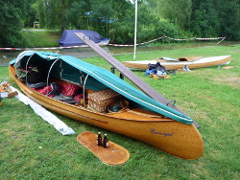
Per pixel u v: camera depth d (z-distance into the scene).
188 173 3.50
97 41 22.61
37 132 4.54
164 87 7.96
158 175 3.44
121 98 4.82
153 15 30.02
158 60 11.27
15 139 4.23
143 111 4.34
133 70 10.88
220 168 3.66
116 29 27.66
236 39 37.31
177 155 3.86
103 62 12.85
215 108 6.13
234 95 7.26
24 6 20.39
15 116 5.22
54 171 3.40
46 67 7.29
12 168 3.44
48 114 5.23
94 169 3.48
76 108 4.72
